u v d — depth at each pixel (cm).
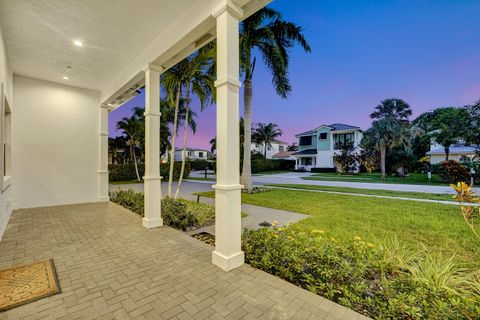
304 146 3016
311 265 230
